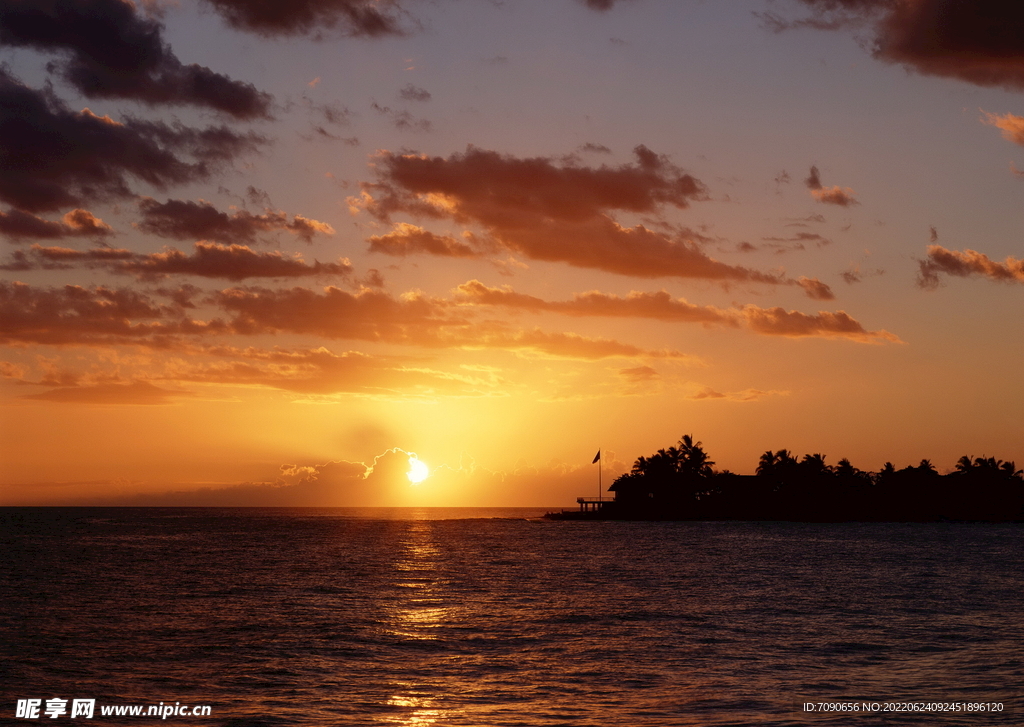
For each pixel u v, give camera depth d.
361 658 41.81
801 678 37.69
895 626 51.25
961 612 57.25
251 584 75.12
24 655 41.97
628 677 37.94
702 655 42.62
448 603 62.12
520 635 48.16
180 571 87.81
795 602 62.66
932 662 40.91
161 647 44.31
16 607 58.59
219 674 38.34
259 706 33.28
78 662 40.59
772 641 46.41
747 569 91.38
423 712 32.47
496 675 38.34
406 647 44.59
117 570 88.69
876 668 39.56
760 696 34.66
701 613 56.81
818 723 30.91
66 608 58.34
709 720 31.38
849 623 52.41
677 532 187.75
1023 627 50.84
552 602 62.81
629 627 50.94
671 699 34.22
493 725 30.81
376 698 34.44
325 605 60.78
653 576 83.38
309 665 40.22
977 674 38.31
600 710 32.69
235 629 49.81
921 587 73.06
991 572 87.44
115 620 53.06
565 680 37.44
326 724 30.94
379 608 59.25
